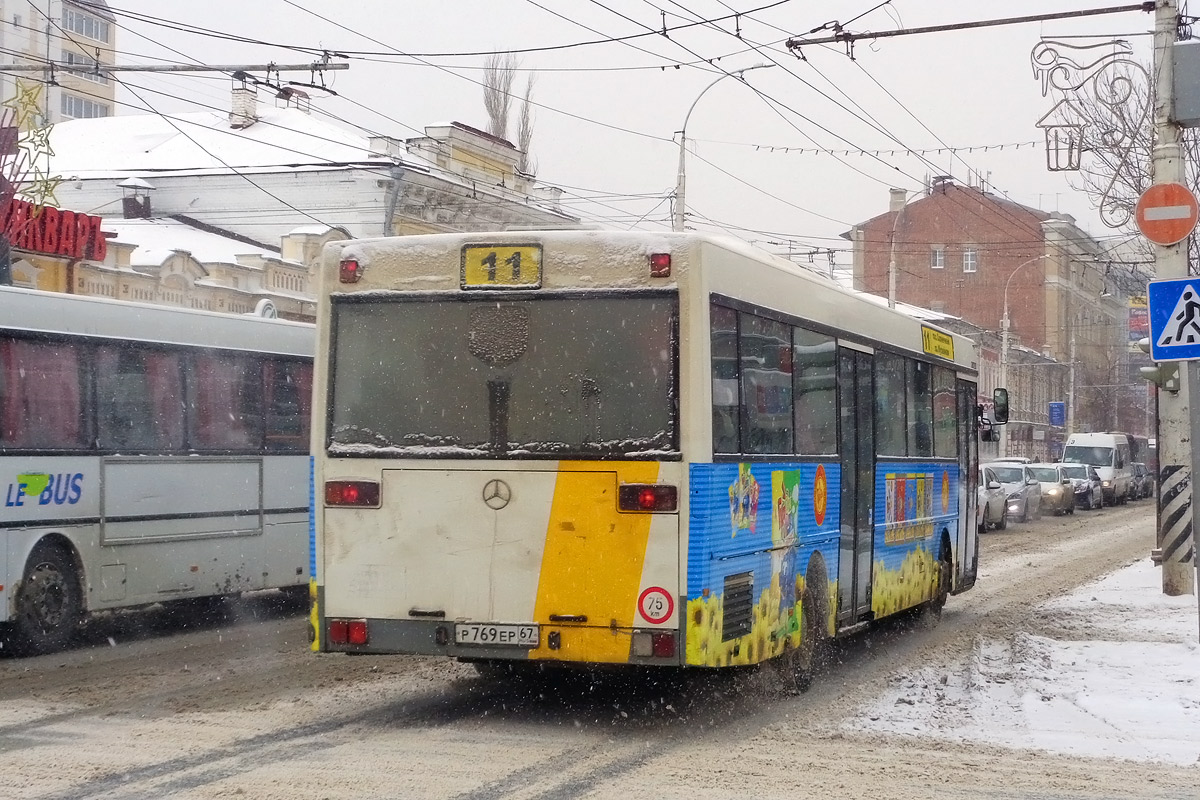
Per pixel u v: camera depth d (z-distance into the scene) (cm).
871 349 1263
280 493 1524
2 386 1204
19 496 1212
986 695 1055
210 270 3209
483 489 888
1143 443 7138
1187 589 1759
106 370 1310
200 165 3991
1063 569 2378
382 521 906
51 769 748
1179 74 1556
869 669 1223
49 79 1983
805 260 3972
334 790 703
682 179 2906
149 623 1495
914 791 730
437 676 1111
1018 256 7669
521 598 879
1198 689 1062
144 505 1345
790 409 1033
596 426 876
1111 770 797
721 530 886
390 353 917
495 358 896
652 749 836
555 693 1041
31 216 2064
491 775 748
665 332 873
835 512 1139
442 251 912
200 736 849
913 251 7831
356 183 3750
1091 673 1148
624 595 862
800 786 736
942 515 1552
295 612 1606
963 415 1684
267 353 1518
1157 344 1179
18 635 1217
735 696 1030
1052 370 7644
